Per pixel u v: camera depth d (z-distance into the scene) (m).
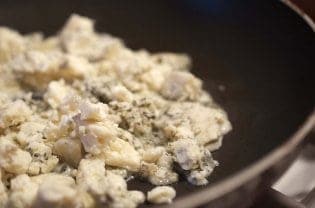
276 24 0.34
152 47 0.38
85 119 0.27
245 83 0.34
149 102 0.31
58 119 0.29
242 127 0.31
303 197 0.26
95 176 0.26
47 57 0.34
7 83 0.34
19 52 0.37
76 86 0.33
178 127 0.30
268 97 0.32
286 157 0.25
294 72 0.32
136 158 0.28
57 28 0.40
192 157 0.28
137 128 0.30
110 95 0.31
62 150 0.28
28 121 0.30
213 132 0.30
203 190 0.24
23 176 0.26
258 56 0.34
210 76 0.35
